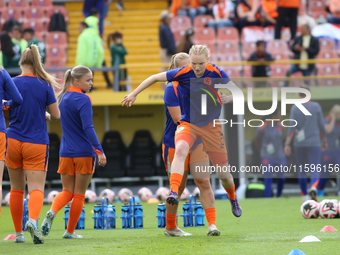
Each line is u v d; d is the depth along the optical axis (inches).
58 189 1686.8
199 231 674.2
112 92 1701.5
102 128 1844.2
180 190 624.1
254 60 1752.0
